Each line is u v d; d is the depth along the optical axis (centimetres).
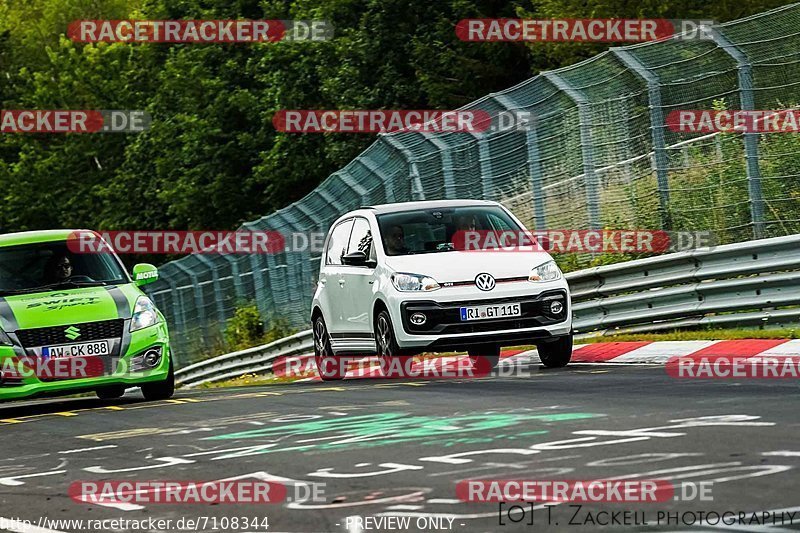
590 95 6525
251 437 3475
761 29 6091
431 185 7169
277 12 16700
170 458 3200
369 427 3469
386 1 13912
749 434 2753
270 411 4131
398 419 3594
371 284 5356
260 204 17638
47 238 5462
